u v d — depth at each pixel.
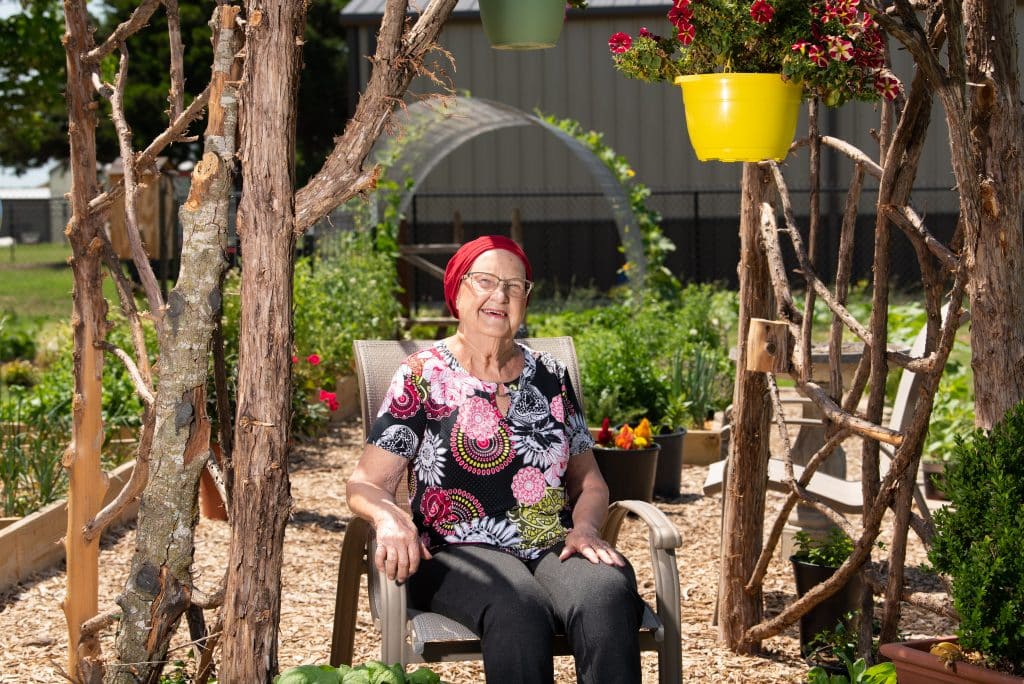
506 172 17.28
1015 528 2.71
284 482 2.61
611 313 10.36
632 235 11.02
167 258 9.52
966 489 2.85
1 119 13.13
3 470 5.53
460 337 3.15
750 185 3.95
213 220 2.60
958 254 3.19
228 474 3.02
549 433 3.12
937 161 16.09
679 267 17.11
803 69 2.85
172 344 2.61
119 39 2.97
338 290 10.02
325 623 4.39
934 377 3.09
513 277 3.08
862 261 16.47
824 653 3.88
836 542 4.12
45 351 11.05
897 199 3.23
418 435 3.06
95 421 3.11
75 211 3.02
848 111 16.11
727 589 4.05
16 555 4.78
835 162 16.17
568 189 17.20
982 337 2.96
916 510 6.08
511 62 16.70
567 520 3.16
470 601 2.79
